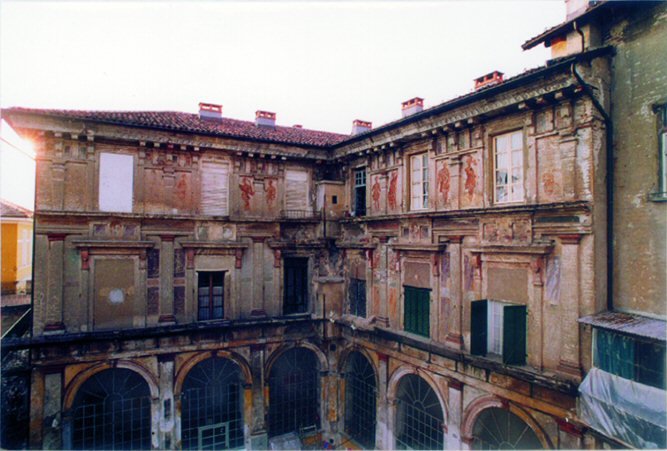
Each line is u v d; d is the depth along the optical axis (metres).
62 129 16.69
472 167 14.99
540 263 12.62
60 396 16.48
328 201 21.70
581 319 11.20
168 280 18.64
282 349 20.78
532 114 12.95
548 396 12.12
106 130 17.39
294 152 21.31
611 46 11.63
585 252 11.55
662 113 10.66
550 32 12.55
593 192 11.41
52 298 16.59
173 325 18.31
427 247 16.23
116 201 17.89
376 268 19.44
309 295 21.97
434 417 16.48
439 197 16.30
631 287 11.09
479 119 14.48
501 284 13.84
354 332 20.58
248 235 20.38
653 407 9.42
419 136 16.84
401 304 17.95
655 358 9.56
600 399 10.59
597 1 11.88
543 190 12.70
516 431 13.37
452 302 15.44
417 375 17.27
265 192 20.98
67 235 17.03
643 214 10.90
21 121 16.02
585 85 11.24
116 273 17.72
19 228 25.16
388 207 18.91
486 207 14.28
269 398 20.69
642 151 10.98
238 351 19.78
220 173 20.02
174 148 18.88
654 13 10.80
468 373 14.69
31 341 15.79
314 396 22.05
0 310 20.73
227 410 19.84
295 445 20.62
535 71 11.96
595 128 11.54
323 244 21.86
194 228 19.27
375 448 19.20
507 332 12.78
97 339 16.80
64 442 16.47
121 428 17.75
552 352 12.25
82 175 17.36
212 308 19.67
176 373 18.48
